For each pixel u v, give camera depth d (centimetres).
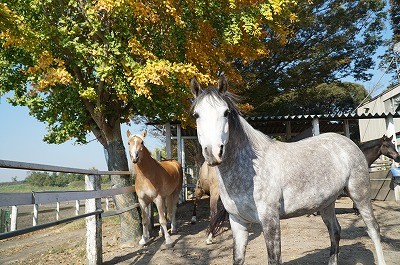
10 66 636
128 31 577
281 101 1902
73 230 1098
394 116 1067
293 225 711
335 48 1716
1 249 864
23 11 577
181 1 637
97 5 491
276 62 1664
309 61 1694
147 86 543
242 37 706
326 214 386
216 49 722
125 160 703
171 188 695
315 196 318
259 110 1834
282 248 527
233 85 1216
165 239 636
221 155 253
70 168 407
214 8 678
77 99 646
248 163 289
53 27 571
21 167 285
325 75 1745
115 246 641
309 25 1594
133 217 655
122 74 595
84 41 614
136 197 700
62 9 599
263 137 322
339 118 1041
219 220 586
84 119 677
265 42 1499
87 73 673
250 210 290
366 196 365
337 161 348
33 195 296
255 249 534
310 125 1354
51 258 617
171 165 749
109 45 561
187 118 703
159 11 603
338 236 385
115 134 702
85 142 725
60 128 680
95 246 484
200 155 2128
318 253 484
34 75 580
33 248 817
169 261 500
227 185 291
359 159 370
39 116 668
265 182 288
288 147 330
